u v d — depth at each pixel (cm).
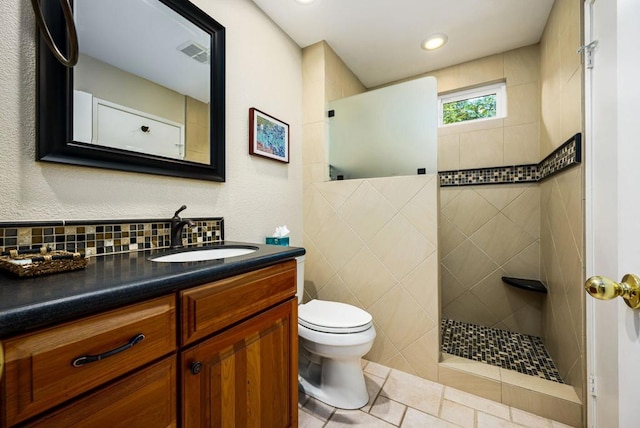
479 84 213
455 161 222
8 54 73
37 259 61
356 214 176
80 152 85
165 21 111
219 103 131
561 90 142
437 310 151
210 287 69
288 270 99
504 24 173
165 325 60
